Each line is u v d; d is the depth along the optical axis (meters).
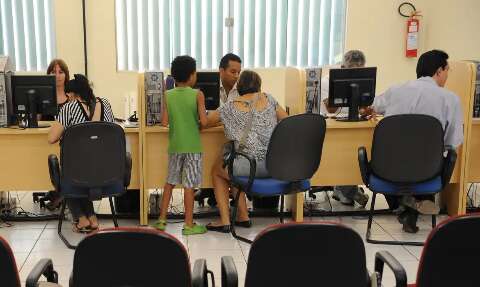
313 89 4.09
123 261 1.74
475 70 3.92
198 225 3.96
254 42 6.37
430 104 3.67
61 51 6.13
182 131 3.72
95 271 1.75
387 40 6.47
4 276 1.79
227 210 3.97
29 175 3.98
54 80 3.93
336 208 4.48
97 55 6.18
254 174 3.47
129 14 6.17
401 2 6.39
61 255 3.46
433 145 3.37
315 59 6.46
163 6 6.19
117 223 4.07
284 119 3.29
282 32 6.37
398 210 4.05
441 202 4.38
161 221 3.96
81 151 3.29
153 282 1.78
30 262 3.35
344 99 4.05
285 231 1.74
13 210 4.37
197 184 3.83
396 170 3.42
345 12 6.40
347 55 4.51
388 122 3.34
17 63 6.18
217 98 4.14
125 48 6.23
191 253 3.52
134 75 6.26
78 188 3.44
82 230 3.87
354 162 4.10
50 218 4.18
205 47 6.33
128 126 4.03
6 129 3.88
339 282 1.83
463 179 4.08
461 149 4.04
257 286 1.83
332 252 1.78
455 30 5.92
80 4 6.05
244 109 3.64
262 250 1.77
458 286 1.90
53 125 3.73
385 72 6.54
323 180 4.11
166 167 4.05
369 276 2.02
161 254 1.73
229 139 3.68
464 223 1.80
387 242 3.68
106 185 3.39
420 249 3.60
